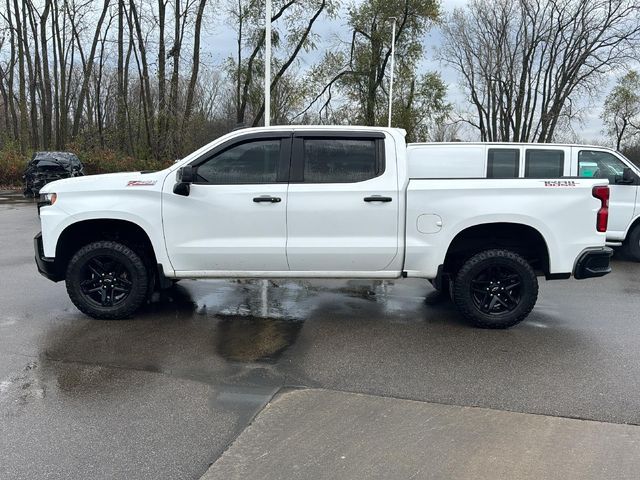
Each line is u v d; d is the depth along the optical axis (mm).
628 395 3910
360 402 3781
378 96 33094
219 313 5934
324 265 5402
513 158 8906
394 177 5293
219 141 5387
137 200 5359
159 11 28172
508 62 42438
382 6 30297
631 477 2896
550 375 4273
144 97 31750
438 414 3607
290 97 30938
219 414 3592
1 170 25875
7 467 2971
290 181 5332
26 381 4090
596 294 7074
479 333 5328
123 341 4984
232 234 5352
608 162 9148
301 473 2916
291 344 4969
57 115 34406
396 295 6828
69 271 5504
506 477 2885
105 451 3139
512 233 5598
